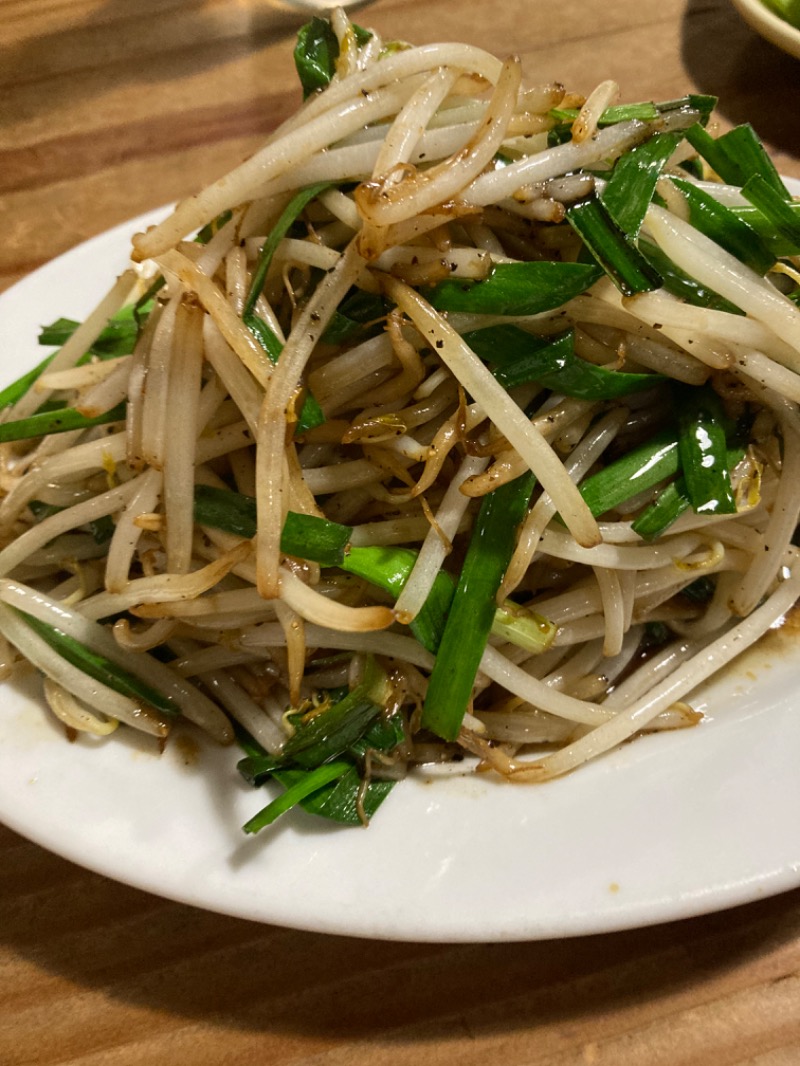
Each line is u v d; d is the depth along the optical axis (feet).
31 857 0.60
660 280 0.54
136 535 0.59
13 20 1.37
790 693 0.59
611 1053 0.53
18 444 0.69
